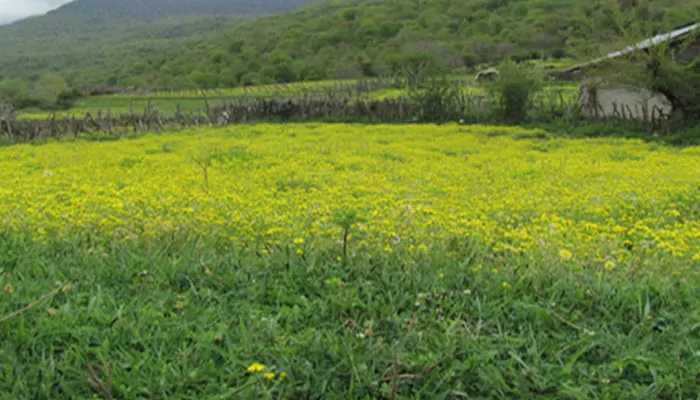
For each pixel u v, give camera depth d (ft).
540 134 79.66
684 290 17.29
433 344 14.14
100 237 21.27
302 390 12.44
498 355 13.88
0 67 635.25
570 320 15.70
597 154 59.41
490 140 71.51
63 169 45.70
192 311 15.29
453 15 496.23
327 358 13.50
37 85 311.68
